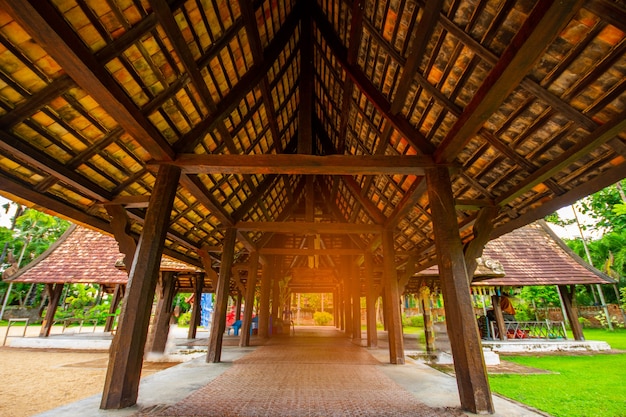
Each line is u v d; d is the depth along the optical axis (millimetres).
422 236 5930
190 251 7145
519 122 2723
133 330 2578
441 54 2668
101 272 9914
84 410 2369
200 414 2375
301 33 5230
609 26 1786
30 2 1591
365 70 3922
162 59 2686
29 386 4664
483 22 2213
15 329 15219
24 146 2553
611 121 2164
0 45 1994
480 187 3676
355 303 9352
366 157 3387
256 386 3318
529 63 1964
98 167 3309
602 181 2709
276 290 11203
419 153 3404
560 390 4359
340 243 10641
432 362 6562
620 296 17359
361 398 2885
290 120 6430
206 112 3588
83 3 1953
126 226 3723
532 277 9320
